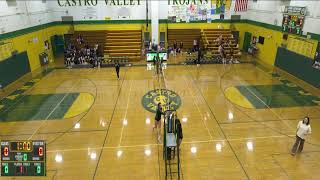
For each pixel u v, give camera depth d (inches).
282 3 719.1
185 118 457.7
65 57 820.6
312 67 598.9
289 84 623.5
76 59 807.1
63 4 887.1
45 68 772.0
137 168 331.6
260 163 338.3
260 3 838.5
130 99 542.6
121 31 917.2
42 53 797.2
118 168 331.9
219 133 410.6
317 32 578.2
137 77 684.1
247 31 949.2
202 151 364.5
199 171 323.3
